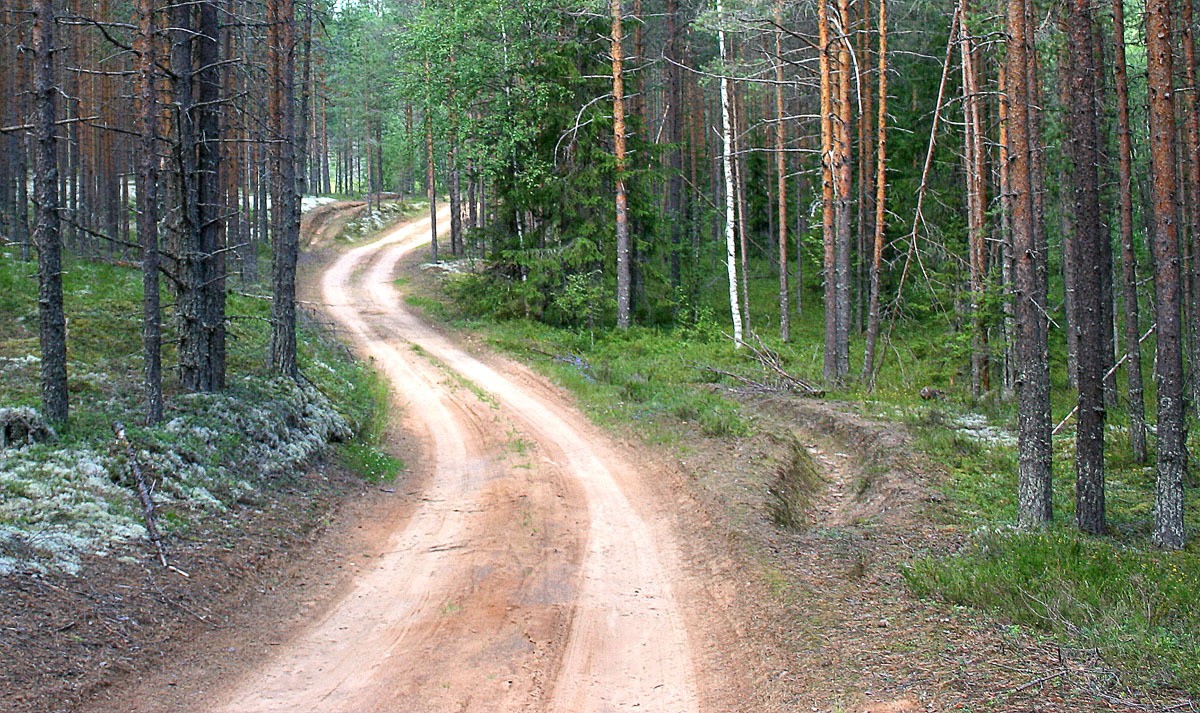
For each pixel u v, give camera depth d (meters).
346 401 20.52
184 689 6.98
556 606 9.48
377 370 26.50
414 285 45.72
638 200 33.81
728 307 40.50
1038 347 12.62
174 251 14.92
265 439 14.03
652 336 31.88
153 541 9.68
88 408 12.97
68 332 18.36
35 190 11.48
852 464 17.77
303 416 16.16
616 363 28.28
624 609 9.46
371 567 10.84
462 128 33.03
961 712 6.05
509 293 33.97
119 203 38.31
